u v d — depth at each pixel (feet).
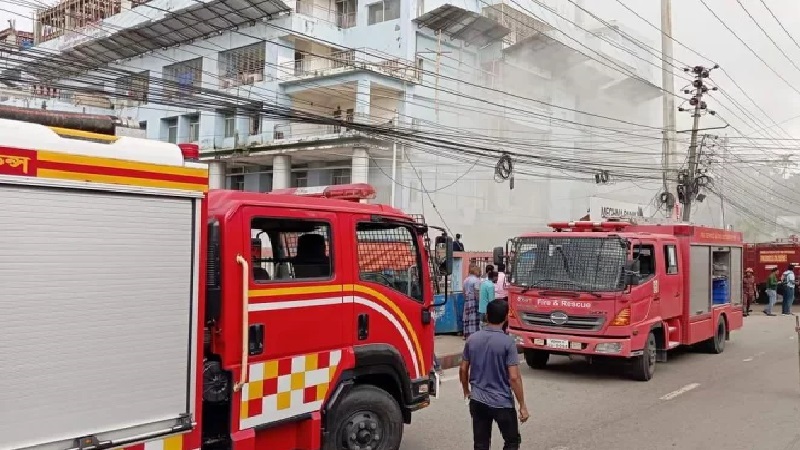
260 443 14.89
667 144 72.79
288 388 15.17
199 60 100.99
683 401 28.58
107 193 11.57
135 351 11.84
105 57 103.65
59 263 10.83
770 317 74.54
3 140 10.27
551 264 34.04
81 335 11.05
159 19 94.48
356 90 86.69
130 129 13.85
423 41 97.04
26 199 10.48
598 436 22.82
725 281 45.68
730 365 38.63
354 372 16.97
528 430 23.54
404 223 18.85
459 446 21.27
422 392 19.03
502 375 16.20
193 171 12.96
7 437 10.05
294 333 15.35
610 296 31.89
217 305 13.84
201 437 13.26
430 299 19.60
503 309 16.56
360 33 99.19
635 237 33.42
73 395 10.89
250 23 95.50
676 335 37.93
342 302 16.67
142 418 11.91
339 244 16.81
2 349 10.04
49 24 107.76
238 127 97.09
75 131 11.43
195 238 12.97
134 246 11.93
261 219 14.87
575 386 31.73
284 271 15.89
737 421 25.12
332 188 19.51
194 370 12.80
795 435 23.16
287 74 92.68
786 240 102.58
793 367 37.91
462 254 49.06
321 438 16.14
